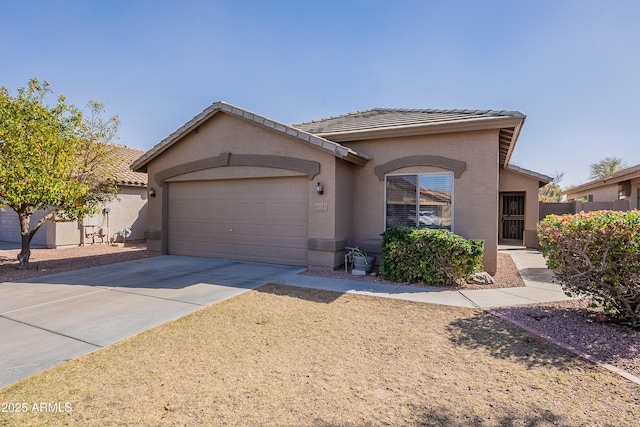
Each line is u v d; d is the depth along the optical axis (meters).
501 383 3.72
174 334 5.14
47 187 9.09
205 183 12.13
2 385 3.68
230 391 3.57
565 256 5.82
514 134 9.72
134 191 19.02
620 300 5.34
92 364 4.17
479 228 9.36
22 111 9.35
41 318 5.82
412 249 8.30
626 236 5.09
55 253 13.99
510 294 7.40
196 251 12.38
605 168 41.56
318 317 5.93
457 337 5.02
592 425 2.99
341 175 9.98
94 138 12.09
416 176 9.99
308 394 3.52
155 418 3.11
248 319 5.82
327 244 9.65
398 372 3.98
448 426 3.00
